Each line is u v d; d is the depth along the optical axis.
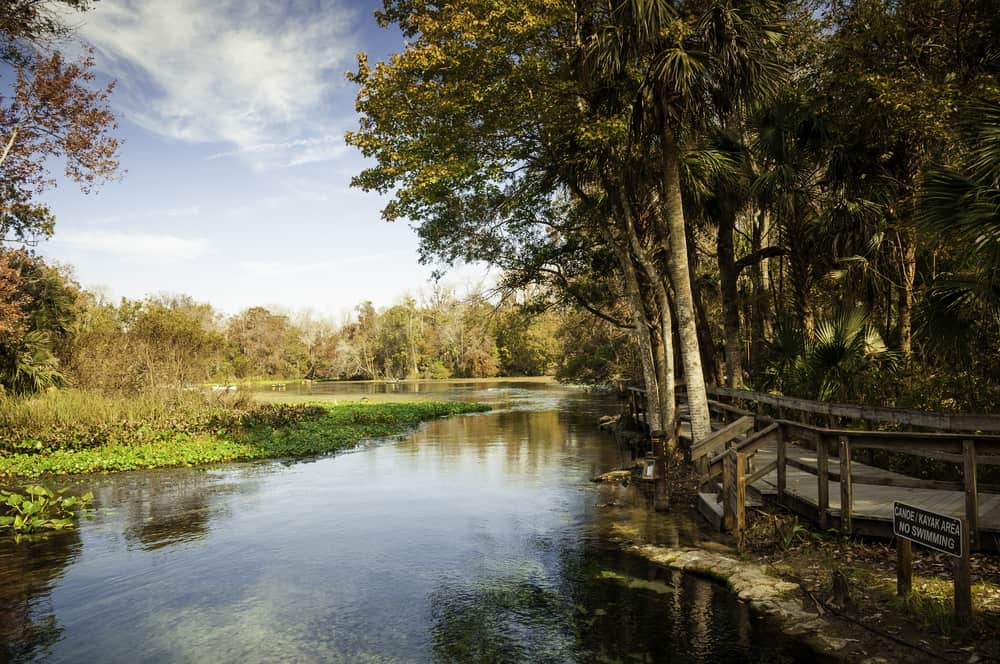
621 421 22.03
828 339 11.31
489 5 11.12
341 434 19.72
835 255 13.80
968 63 11.62
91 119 17.19
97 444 16.64
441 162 12.61
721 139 14.96
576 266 19.00
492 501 10.41
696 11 11.08
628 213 13.54
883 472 8.87
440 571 6.82
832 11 13.07
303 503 10.38
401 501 10.46
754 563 6.66
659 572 6.64
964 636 4.44
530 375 91.62
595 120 11.99
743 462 7.43
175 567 7.07
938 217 7.45
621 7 10.49
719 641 4.87
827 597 5.48
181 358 26.30
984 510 6.50
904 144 12.71
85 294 35.56
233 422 20.53
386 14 12.41
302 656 4.81
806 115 13.45
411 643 5.01
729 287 16.61
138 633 5.30
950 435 6.03
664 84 10.62
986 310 8.45
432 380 88.88
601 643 4.92
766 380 15.27
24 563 7.26
